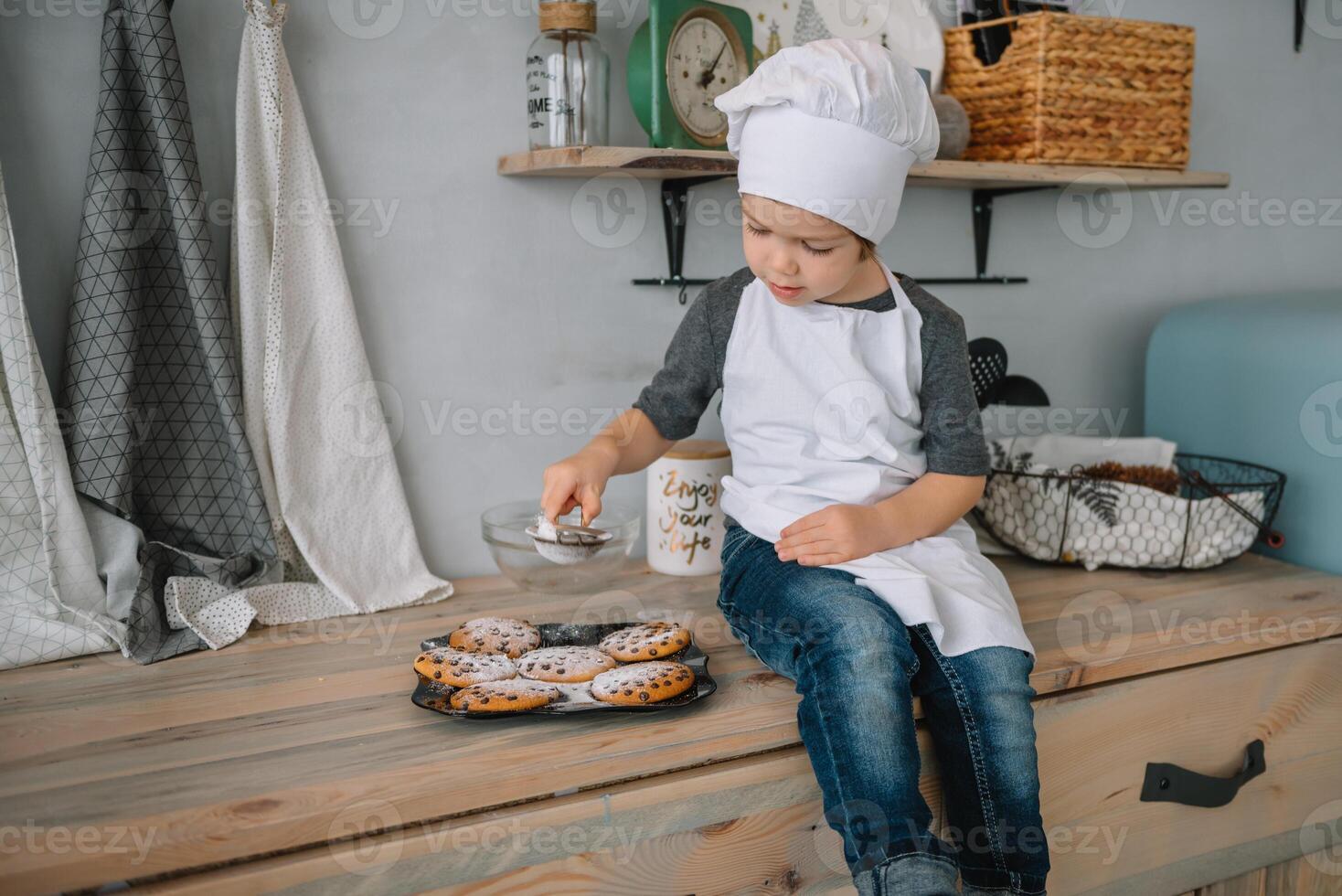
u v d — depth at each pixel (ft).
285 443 3.84
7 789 2.62
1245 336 4.98
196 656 3.56
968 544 3.85
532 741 2.93
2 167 3.48
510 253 4.35
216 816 2.50
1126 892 3.80
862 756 2.87
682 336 3.99
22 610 3.46
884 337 3.72
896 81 3.35
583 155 3.70
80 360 3.54
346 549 4.02
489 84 4.23
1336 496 4.59
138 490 3.78
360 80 4.00
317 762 2.79
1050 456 5.15
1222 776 3.89
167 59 3.46
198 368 3.79
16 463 3.47
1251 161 5.91
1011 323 5.43
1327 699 4.08
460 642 3.51
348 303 3.96
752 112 3.39
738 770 3.01
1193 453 5.29
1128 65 4.65
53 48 3.55
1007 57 4.61
